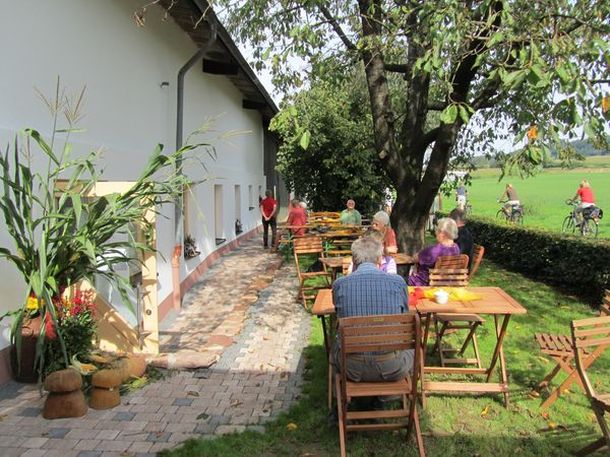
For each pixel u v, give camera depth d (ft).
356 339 13.33
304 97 28.07
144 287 20.72
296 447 14.21
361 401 16.25
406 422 15.02
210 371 19.71
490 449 14.15
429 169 28.48
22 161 17.61
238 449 13.98
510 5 19.20
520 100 18.52
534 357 20.67
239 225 62.28
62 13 20.38
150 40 30.66
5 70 16.92
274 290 34.78
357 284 14.39
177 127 34.30
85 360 17.88
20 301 17.88
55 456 13.55
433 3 18.81
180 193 18.01
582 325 13.88
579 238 32.71
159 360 19.92
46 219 16.10
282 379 18.93
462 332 23.54
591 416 15.87
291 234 48.57
